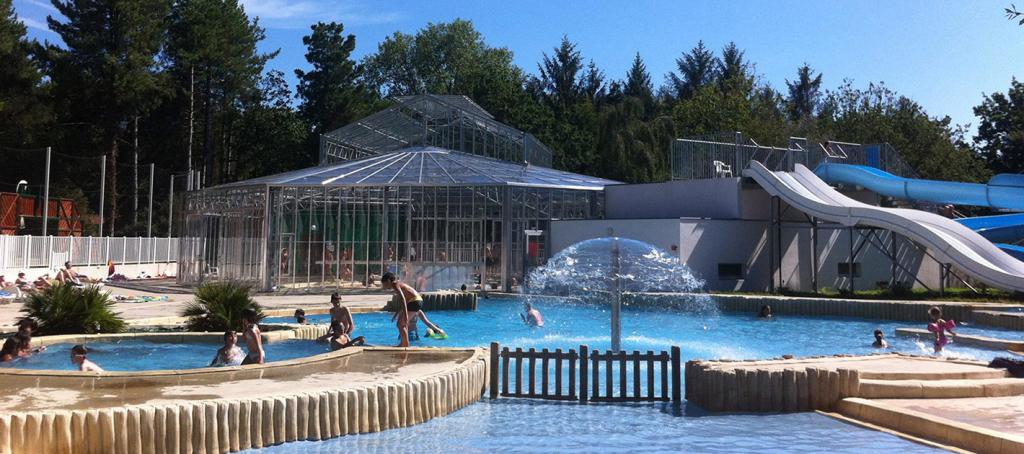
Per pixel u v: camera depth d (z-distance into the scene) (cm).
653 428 1005
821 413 1084
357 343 1489
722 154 3531
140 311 2295
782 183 3153
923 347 1820
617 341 1730
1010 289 2473
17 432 792
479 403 1175
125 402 904
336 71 7019
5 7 4888
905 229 2755
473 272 3247
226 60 6206
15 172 5406
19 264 3497
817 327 2227
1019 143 5981
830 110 7756
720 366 1177
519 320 2406
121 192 6278
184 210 3856
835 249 3516
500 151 4384
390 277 1523
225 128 6919
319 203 3294
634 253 3005
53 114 5284
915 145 5650
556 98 8388
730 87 7688
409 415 1027
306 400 939
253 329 1281
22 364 1408
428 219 3344
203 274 3616
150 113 6259
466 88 7731
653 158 6538
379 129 4447
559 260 3192
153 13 5584
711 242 3159
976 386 1112
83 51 5300
